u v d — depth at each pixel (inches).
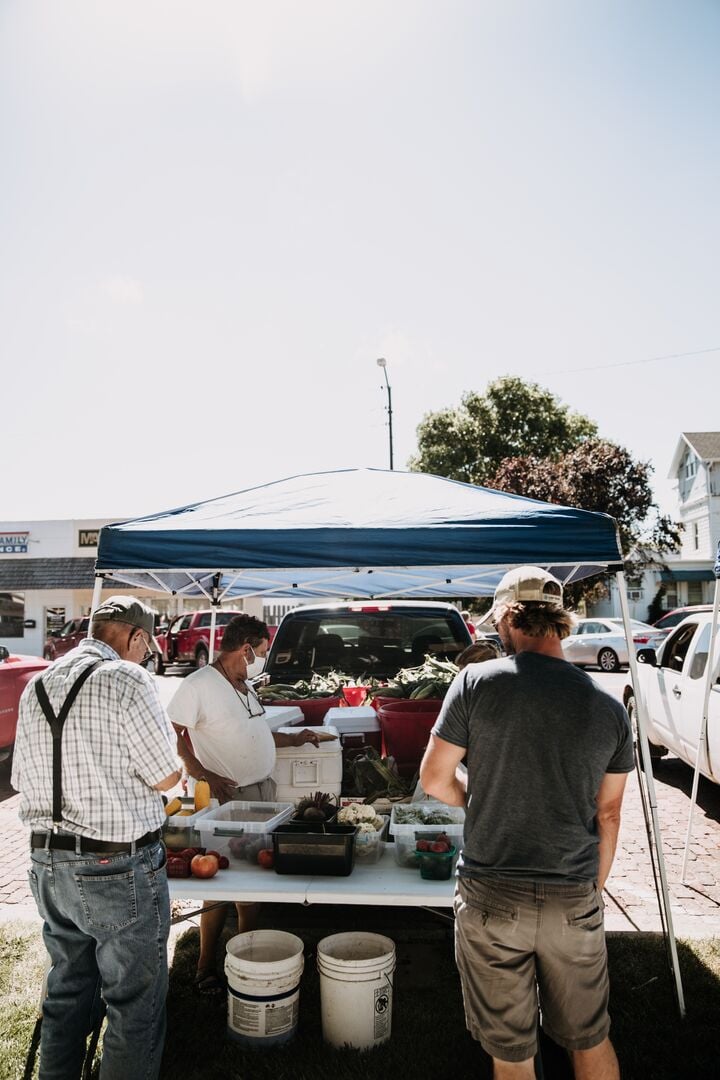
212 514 166.6
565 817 89.0
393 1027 135.4
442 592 294.7
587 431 1435.8
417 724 169.6
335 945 138.7
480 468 1371.8
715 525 1355.8
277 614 1069.8
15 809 291.3
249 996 128.9
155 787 105.3
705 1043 130.4
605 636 781.9
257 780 155.9
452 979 152.0
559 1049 113.0
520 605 97.7
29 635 1075.9
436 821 141.6
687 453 1473.9
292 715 182.7
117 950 101.5
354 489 186.5
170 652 818.8
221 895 123.6
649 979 152.1
